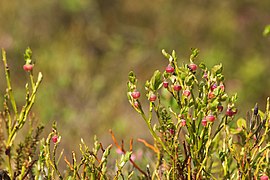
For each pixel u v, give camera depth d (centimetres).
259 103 1695
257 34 1855
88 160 409
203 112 405
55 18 1795
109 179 439
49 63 1587
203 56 1753
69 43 1717
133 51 1778
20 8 1792
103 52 1767
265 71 1725
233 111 407
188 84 405
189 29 1852
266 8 1888
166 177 420
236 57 1789
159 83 406
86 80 1527
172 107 471
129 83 401
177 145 410
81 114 1391
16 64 1597
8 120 432
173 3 1900
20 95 1480
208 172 435
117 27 1845
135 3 1897
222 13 1880
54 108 1402
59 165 845
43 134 902
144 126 1359
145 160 537
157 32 1852
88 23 1822
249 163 408
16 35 1717
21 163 434
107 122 1387
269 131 416
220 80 405
